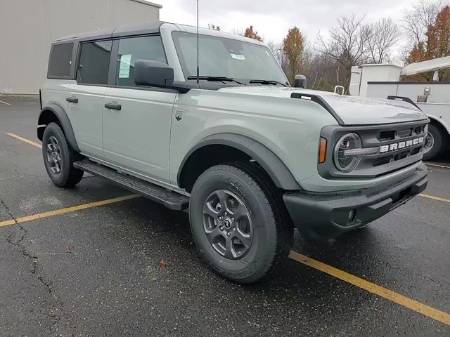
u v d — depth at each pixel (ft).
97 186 17.71
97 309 8.71
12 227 12.91
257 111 9.12
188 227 13.47
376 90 29.68
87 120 14.67
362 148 8.59
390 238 13.24
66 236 12.37
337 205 8.20
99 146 14.29
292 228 9.29
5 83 67.77
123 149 13.10
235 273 9.76
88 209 14.82
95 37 14.78
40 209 14.65
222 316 8.68
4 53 66.64
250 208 9.25
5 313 8.44
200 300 9.23
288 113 8.59
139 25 12.91
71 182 16.84
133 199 16.10
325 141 8.05
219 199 10.01
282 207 9.16
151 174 12.24
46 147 17.49
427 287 10.20
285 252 9.27
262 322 8.54
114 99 13.12
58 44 17.24
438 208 16.65
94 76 14.60
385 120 9.11
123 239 12.32
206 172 10.19
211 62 12.09
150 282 9.89
